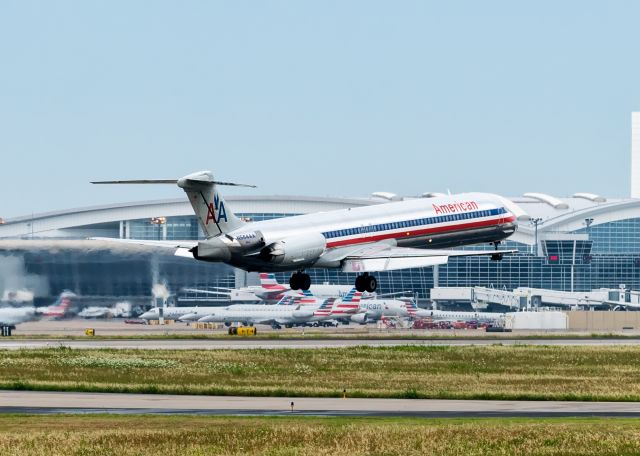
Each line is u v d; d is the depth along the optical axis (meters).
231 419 117.69
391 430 104.88
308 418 119.19
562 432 103.94
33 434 103.25
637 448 96.06
